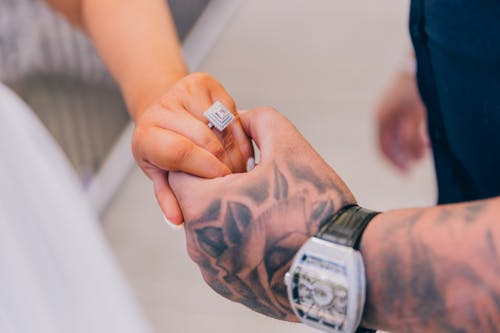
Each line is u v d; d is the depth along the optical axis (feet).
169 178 1.99
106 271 2.07
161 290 4.86
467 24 1.95
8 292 1.83
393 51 6.99
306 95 6.53
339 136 6.02
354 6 7.73
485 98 2.01
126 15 2.40
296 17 7.64
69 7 2.52
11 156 1.94
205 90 2.11
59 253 1.97
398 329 1.69
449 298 1.60
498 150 2.05
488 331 1.58
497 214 1.59
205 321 4.62
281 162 1.87
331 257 1.69
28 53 4.88
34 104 5.00
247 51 7.21
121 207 5.59
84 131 5.56
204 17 7.50
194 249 1.91
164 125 2.02
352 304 1.67
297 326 4.49
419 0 2.13
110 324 2.02
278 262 1.79
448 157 2.32
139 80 2.31
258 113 2.01
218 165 1.94
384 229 1.67
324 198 1.79
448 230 1.61
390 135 3.51
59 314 1.92
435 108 2.27
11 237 1.87
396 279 1.64
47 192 2.00
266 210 1.82
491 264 1.56
